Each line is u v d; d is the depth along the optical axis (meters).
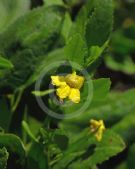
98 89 0.27
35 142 0.28
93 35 0.28
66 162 0.29
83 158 0.29
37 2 0.35
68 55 0.26
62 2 0.33
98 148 0.30
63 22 0.31
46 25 0.30
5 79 0.31
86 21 0.28
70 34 0.31
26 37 0.30
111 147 0.30
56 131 0.27
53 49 0.31
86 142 0.30
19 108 0.32
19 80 0.31
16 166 0.28
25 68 0.30
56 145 0.29
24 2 0.33
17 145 0.27
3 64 0.27
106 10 0.28
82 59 0.26
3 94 0.31
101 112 0.36
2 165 0.26
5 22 0.32
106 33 0.28
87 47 0.28
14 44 0.30
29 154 0.28
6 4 0.32
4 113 0.31
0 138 0.27
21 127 0.32
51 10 0.30
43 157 0.28
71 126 0.35
